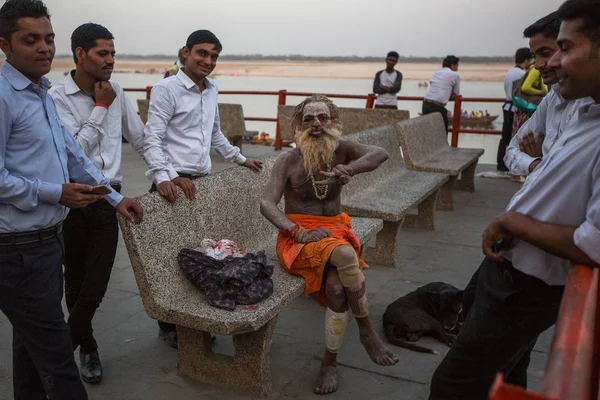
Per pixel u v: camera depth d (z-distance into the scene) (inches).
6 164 85.9
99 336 141.6
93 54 111.7
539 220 67.8
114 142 120.6
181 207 123.0
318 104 121.8
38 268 88.7
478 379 83.0
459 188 303.6
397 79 401.4
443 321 143.6
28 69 85.6
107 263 116.6
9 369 125.9
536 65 96.9
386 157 125.2
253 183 151.2
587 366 39.0
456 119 356.2
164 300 111.6
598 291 62.1
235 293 110.5
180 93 135.1
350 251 114.1
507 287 75.2
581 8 59.2
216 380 120.4
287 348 137.0
